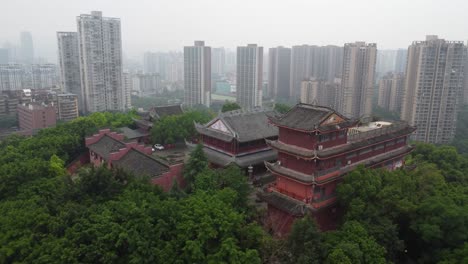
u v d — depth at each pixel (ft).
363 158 206.49
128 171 200.85
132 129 375.86
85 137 285.84
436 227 159.22
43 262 131.23
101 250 136.98
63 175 209.97
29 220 150.92
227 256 141.28
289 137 186.91
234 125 247.70
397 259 179.73
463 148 422.00
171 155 307.58
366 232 156.76
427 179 203.31
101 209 158.40
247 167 241.55
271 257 147.33
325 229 190.90
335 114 178.60
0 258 134.72
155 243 142.41
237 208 179.11
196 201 159.22
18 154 240.53
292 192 188.85
